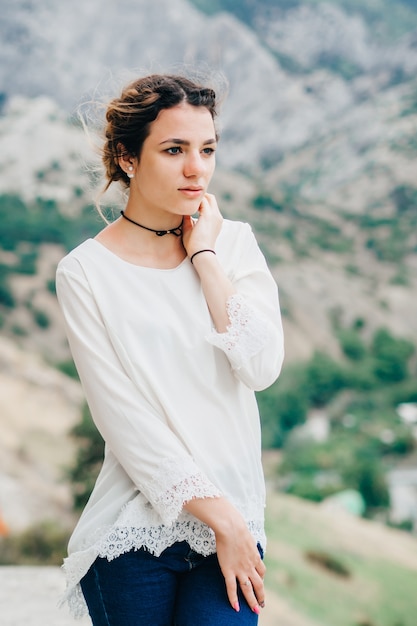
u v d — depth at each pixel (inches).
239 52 3735.2
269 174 3454.7
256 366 66.1
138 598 64.7
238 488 65.9
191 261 69.1
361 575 1099.9
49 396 1822.1
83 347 66.1
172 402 65.4
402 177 3176.7
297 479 1996.8
